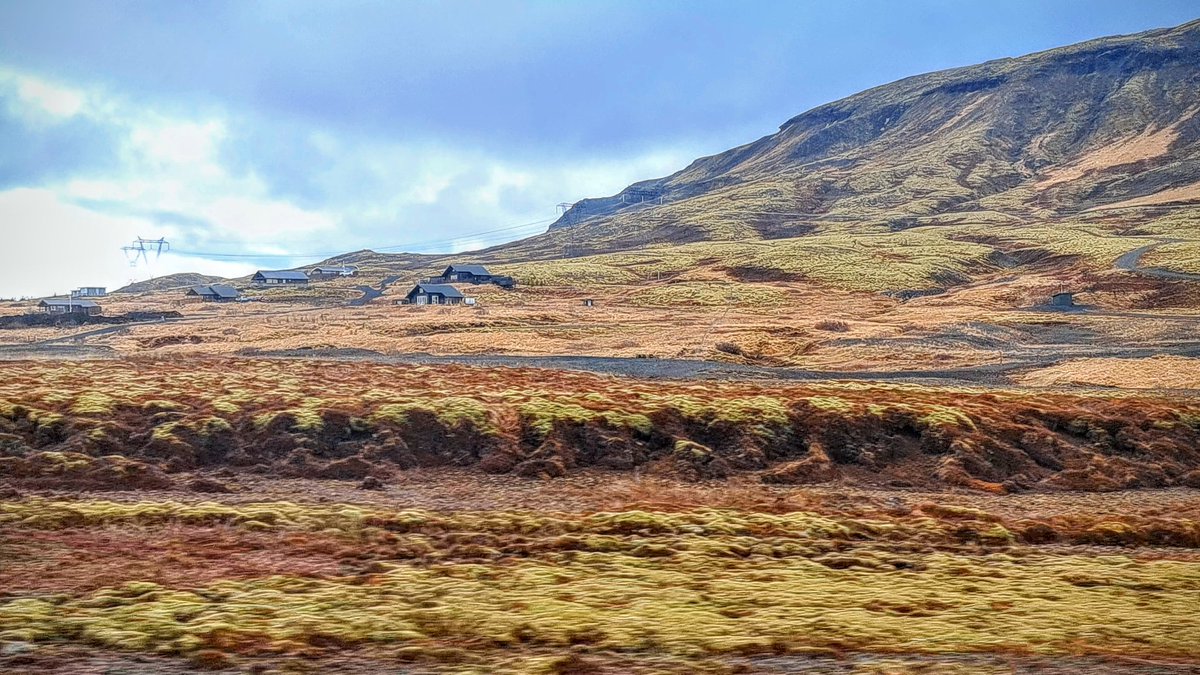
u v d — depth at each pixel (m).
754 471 52.00
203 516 37.28
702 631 23.92
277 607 25.61
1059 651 22.64
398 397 57.62
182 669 20.73
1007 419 59.47
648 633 23.67
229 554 32.28
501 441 52.81
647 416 55.84
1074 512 44.91
